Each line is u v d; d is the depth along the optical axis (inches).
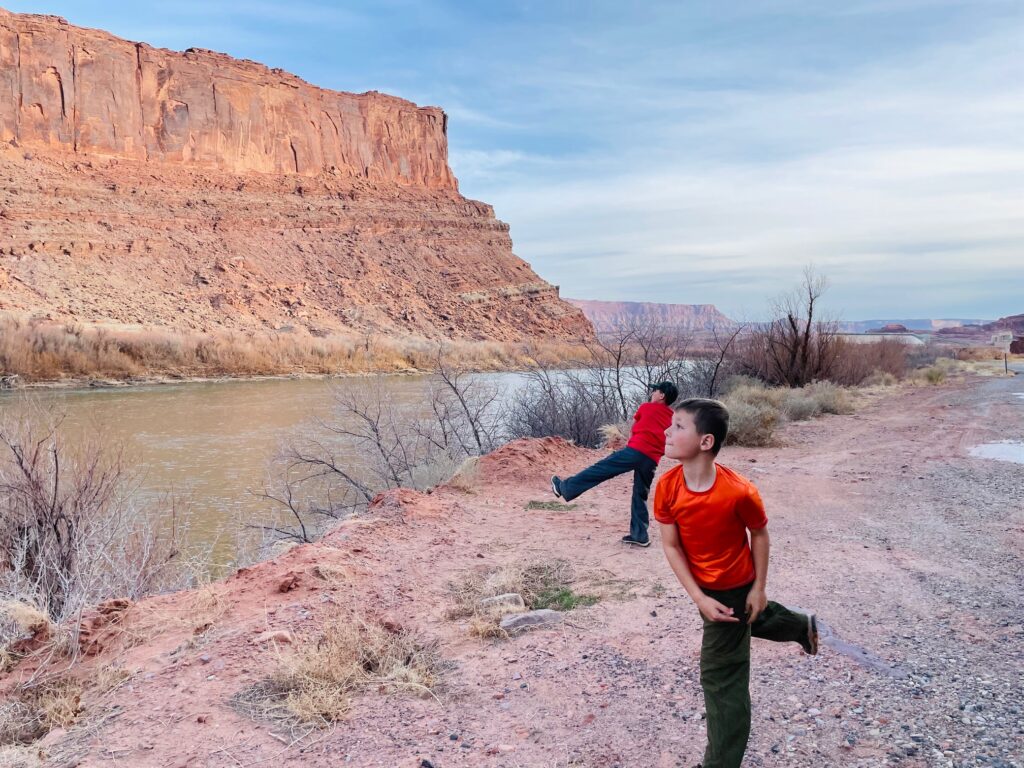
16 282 2522.1
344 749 117.3
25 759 113.1
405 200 5132.9
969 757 108.1
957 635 157.6
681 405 96.1
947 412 700.7
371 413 538.0
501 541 248.8
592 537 254.8
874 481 356.5
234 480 612.4
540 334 4436.5
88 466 293.4
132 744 118.0
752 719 123.3
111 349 1716.3
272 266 3754.9
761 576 94.3
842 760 109.5
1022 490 326.0
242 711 128.8
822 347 925.8
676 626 169.3
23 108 3454.7
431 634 167.0
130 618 169.9
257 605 176.7
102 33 3730.3
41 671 147.4
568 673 145.7
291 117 4650.6
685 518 96.2
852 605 179.5
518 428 615.8
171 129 3986.2
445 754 115.8
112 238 3191.4
